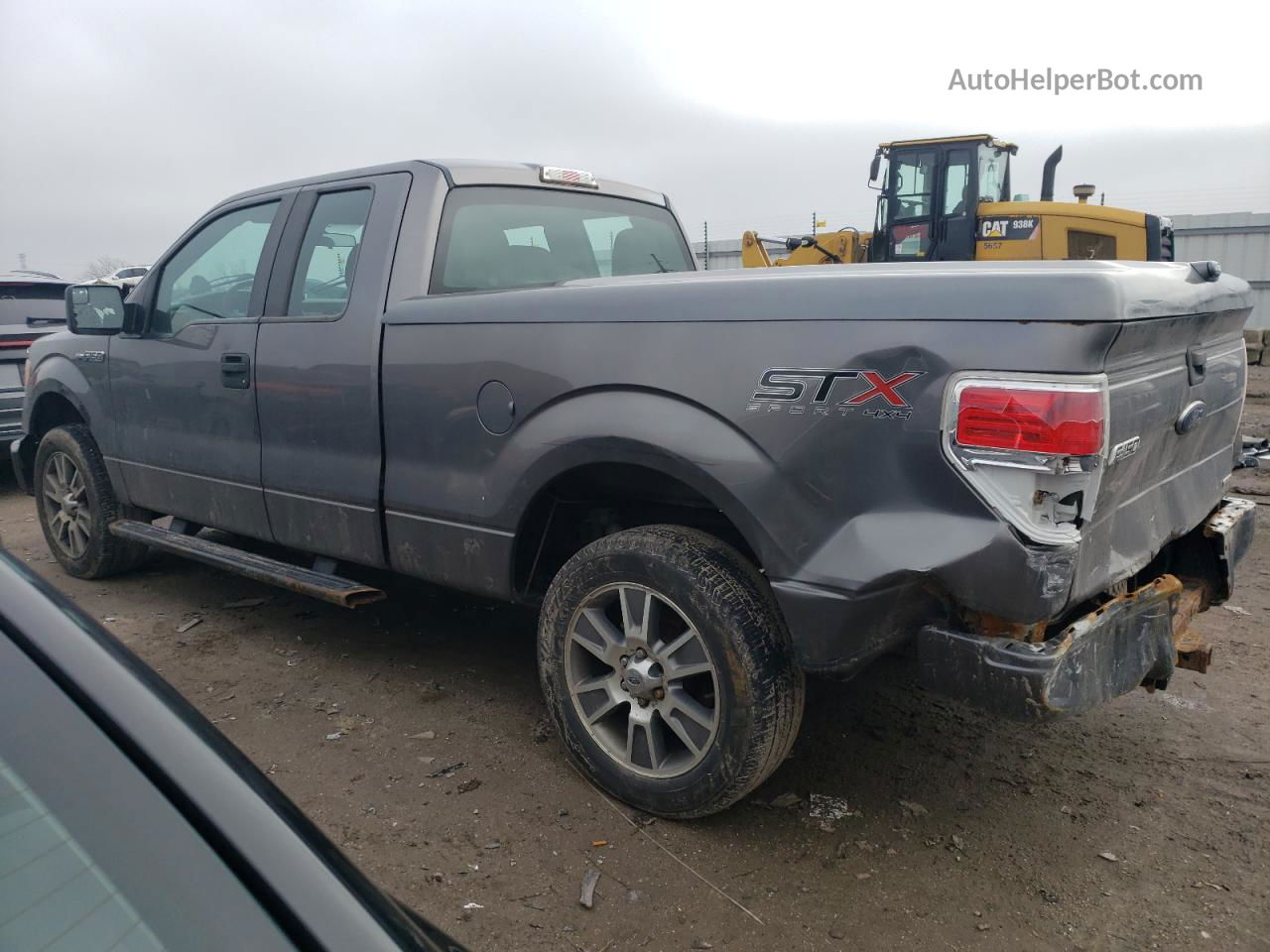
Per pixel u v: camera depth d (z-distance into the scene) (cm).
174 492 452
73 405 504
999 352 222
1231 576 330
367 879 111
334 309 373
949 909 252
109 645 117
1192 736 348
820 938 240
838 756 332
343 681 391
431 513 337
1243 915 250
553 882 261
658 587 278
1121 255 1099
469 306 321
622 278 318
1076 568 225
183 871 96
